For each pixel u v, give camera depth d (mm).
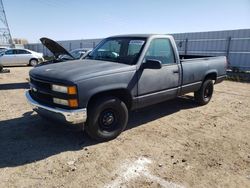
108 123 4359
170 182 3232
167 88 5246
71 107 3807
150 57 4855
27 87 9523
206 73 6508
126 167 3576
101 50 5391
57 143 4320
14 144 4266
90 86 3891
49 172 3428
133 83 4469
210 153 4059
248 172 3523
